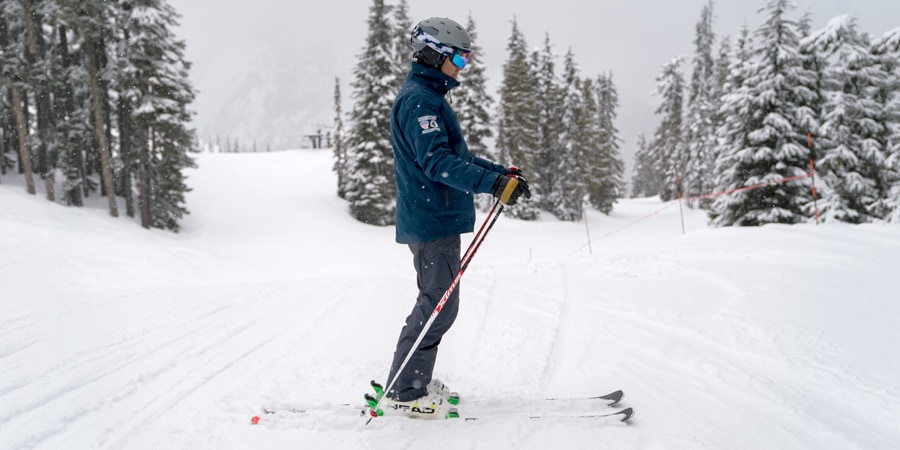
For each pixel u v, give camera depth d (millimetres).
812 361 3117
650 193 58406
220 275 11742
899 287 5383
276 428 2244
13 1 16812
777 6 14141
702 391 2666
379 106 24578
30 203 16469
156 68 18031
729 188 15094
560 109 32750
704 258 7848
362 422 2289
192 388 2785
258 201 26203
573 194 31906
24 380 2928
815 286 5477
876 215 13125
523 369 3098
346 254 17109
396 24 25922
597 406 2451
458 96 27547
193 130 20359
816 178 13961
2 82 16781
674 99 41469
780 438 2135
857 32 14172
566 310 4711
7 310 5047
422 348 2316
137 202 20953
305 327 4305
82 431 2258
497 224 26047
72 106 19000
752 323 4016
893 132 13570
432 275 2275
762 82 14273
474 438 2127
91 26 17391
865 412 2408
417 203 2238
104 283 9250
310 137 53438
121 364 3250
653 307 4723
